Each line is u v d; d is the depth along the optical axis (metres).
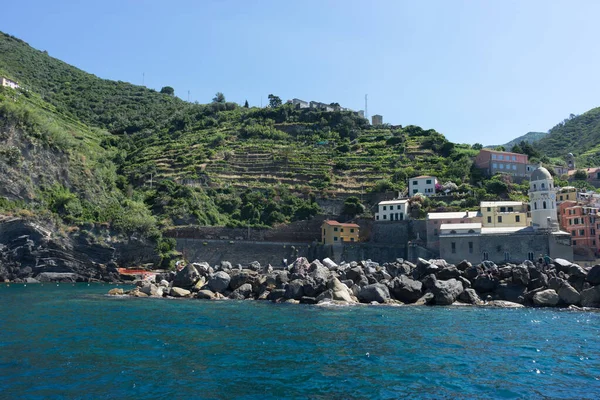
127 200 127.38
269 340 35.44
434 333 38.88
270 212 134.25
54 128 124.06
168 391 23.14
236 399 22.23
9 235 101.06
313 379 25.42
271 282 66.31
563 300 59.47
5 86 172.38
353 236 122.00
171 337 36.06
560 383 25.19
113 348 31.91
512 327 42.22
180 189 132.75
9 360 28.19
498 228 103.69
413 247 109.81
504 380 25.62
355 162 157.12
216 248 117.88
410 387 24.30
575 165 195.12
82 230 108.44
